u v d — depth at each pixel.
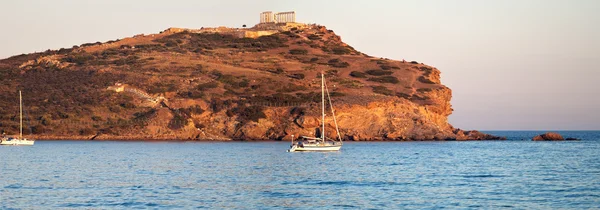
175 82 166.00
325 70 190.75
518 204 50.16
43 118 148.25
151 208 48.03
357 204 50.12
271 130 144.62
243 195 54.44
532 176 69.44
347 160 91.00
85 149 114.38
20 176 67.94
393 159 93.12
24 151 108.81
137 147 120.69
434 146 127.12
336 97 153.00
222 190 57.31
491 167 80.50
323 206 49.25
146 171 73.88
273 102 152.75
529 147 127.88
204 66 182.25
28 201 50.69
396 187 59.88
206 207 48.59
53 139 143.75
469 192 56.47
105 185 60.31
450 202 51.03
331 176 69.25
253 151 109.62
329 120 142.25
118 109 151.88
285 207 48.81
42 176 68.00
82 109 152.12
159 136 142.75
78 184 61.00
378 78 182.12
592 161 90.31
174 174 70.56
